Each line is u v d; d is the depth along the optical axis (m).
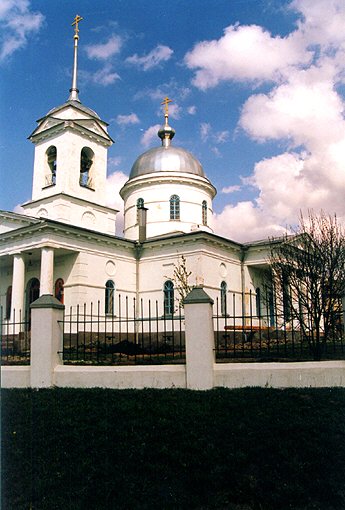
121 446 7.01
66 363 11.01
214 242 26.25
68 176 26.62
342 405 7.81
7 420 8.22
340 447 6.59
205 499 5.85
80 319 23.89
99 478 6.29
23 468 6.66
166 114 36.09
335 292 13.77
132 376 9.65
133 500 5.81
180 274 24.84
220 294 26.36
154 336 25.00
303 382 8.81
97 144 28.81
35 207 27.27
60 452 7.01
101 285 25.50
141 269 27.84
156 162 32.75
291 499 5.70
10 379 10.51
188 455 6.67
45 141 28.02
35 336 10.43
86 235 24.73
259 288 29.42
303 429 7.07
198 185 32.44
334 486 5.85
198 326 9.37
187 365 9.32
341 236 15.70
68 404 8.75
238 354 13.62
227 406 8.07
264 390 8.71
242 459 6.46
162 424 7.57
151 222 31.59
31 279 27.23
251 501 5.77
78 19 29.77
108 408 8.38
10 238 24.73
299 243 16.00
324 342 13.30
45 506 5.80
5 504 5.88
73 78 29.48
